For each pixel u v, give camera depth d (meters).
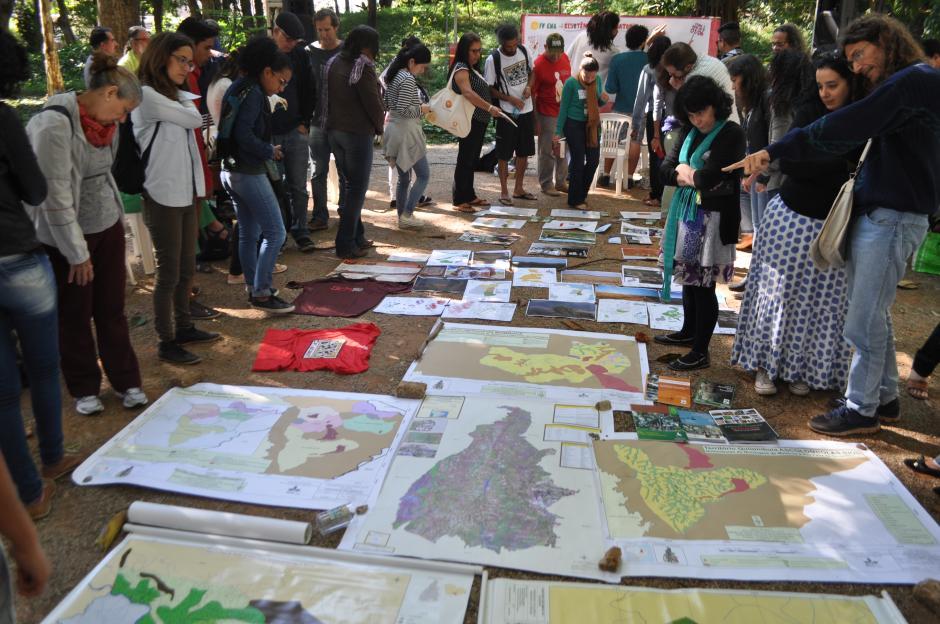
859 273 3.08
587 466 3.03
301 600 2.31
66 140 2.80
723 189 3.52
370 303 4.90
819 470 3.02
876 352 3.18
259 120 4.29
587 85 7.07
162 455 3.11
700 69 5.90
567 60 7.68
